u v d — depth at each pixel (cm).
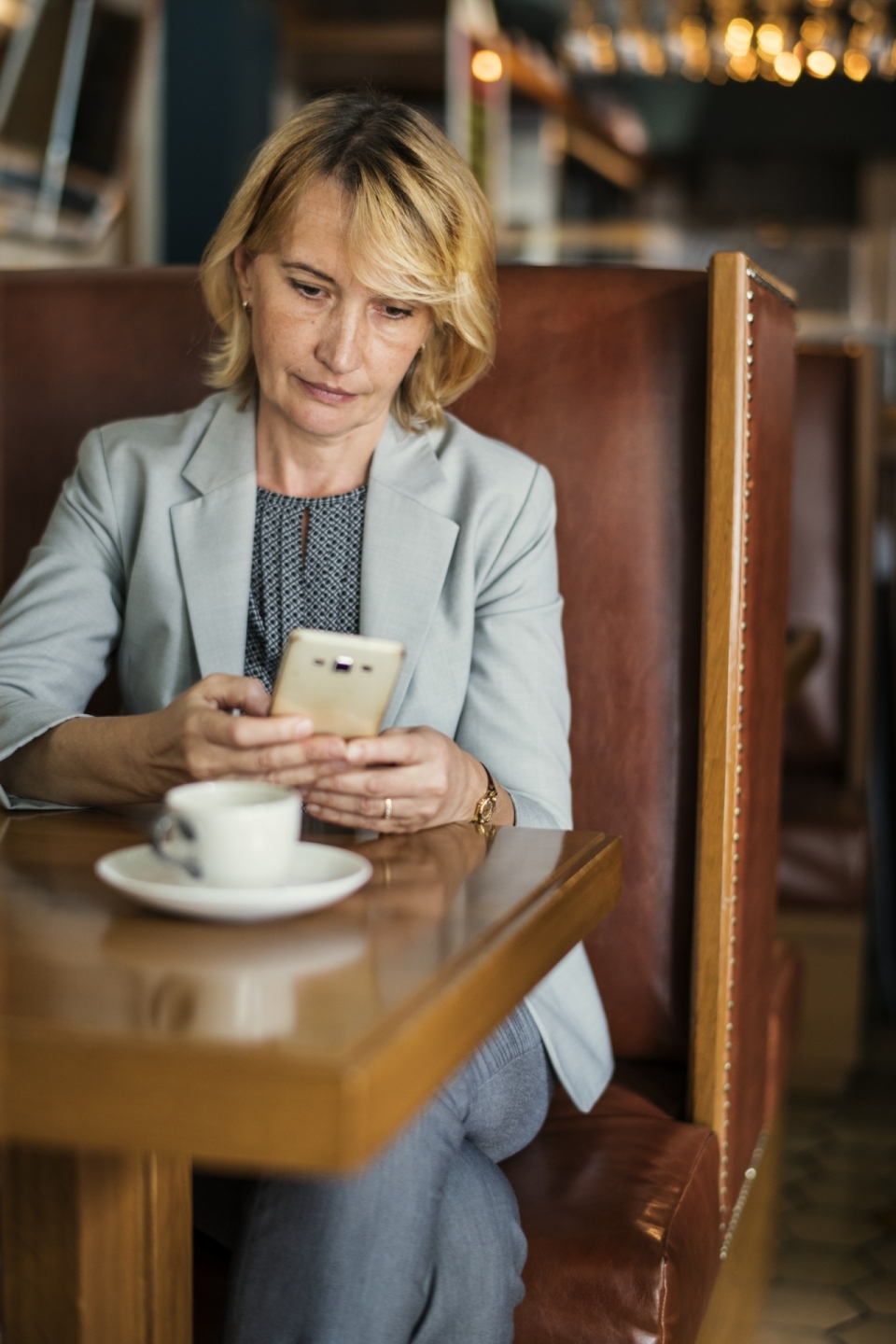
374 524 134
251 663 137
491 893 90
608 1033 138
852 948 272
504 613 133
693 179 842
